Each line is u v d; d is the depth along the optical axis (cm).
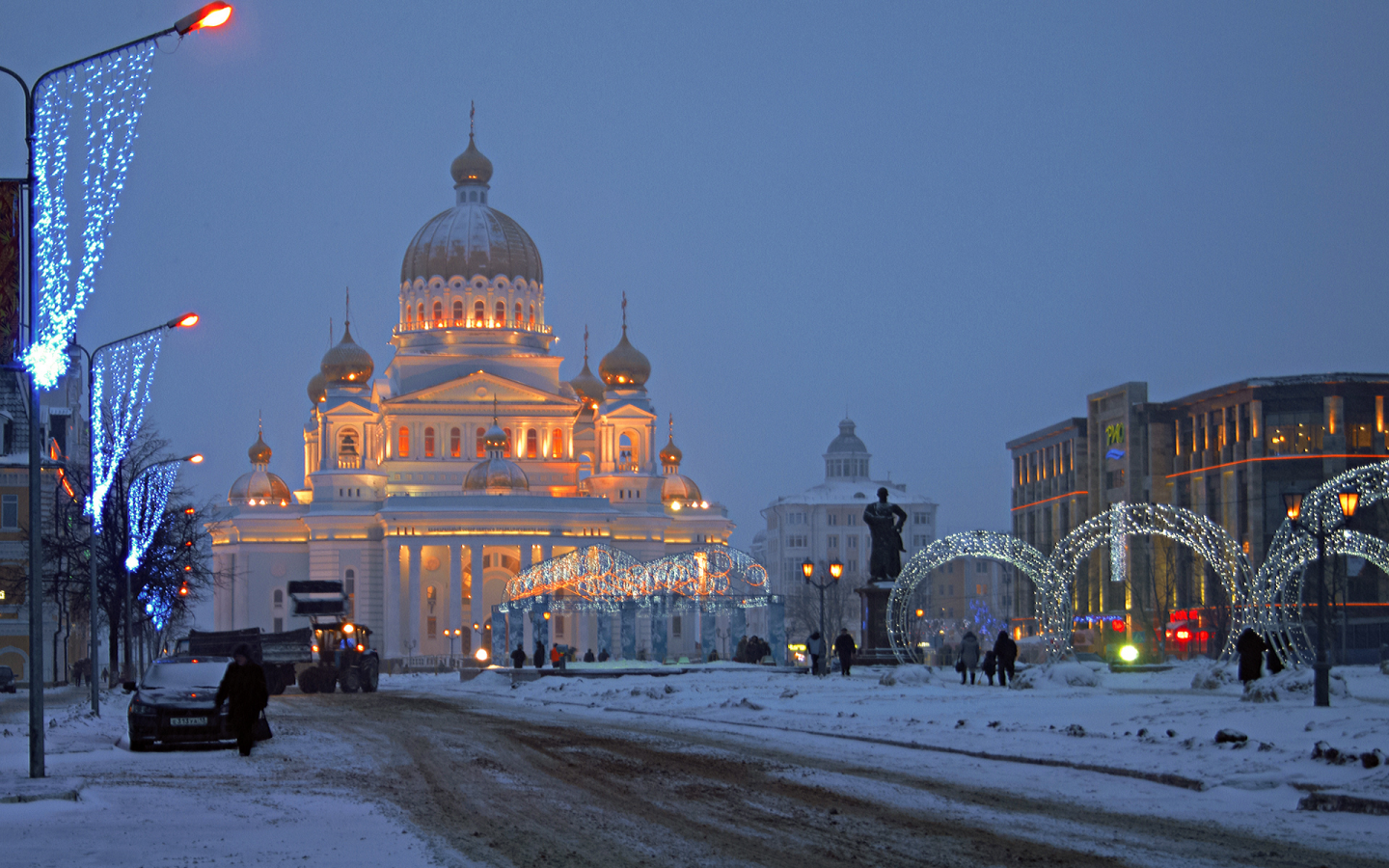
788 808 2425
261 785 2875
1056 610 8219
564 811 2438
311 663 7981
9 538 9294
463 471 16800
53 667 9725
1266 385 12625
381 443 16938
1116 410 14662
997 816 2300
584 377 18775
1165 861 1892
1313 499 7469
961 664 6000
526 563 15688
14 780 2892
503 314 17300
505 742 3894
